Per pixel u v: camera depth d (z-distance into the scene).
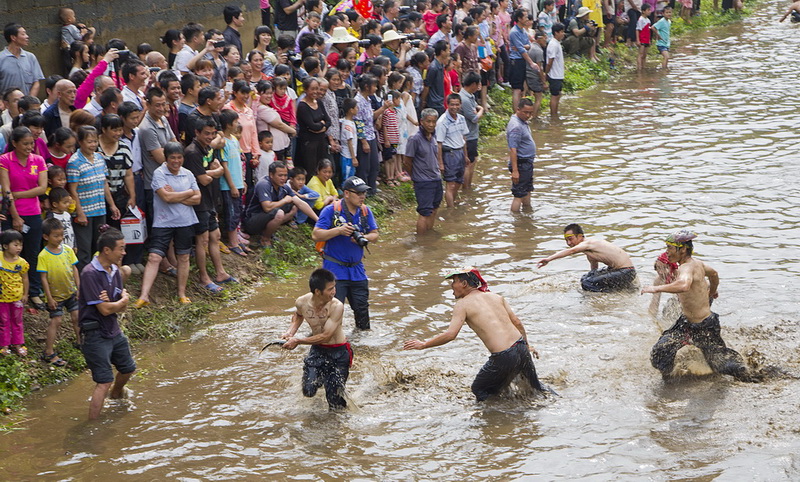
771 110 23.39
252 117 13.23
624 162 18.77
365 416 8.78
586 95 26.36
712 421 8.35
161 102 11.29
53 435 8.51
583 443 8.09
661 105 24.56
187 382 9.65
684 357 9.41
